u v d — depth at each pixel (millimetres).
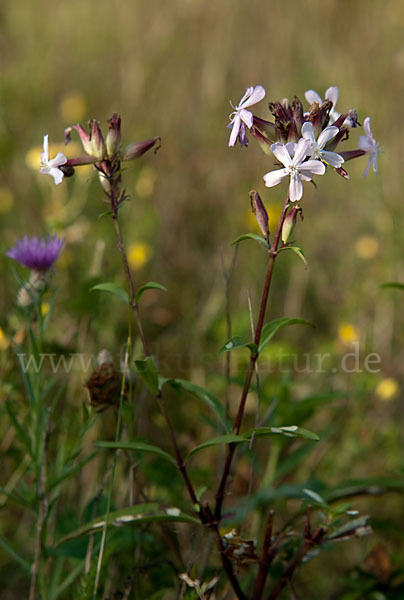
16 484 826
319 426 889
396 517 840
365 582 749
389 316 978
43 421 751
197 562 784
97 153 683
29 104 1412
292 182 662
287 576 707
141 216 1155
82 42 1598
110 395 729
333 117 689
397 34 1366
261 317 683
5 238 1096
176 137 1403
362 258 1087
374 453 865
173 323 1039
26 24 1672
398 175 1153
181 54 1558
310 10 1537
